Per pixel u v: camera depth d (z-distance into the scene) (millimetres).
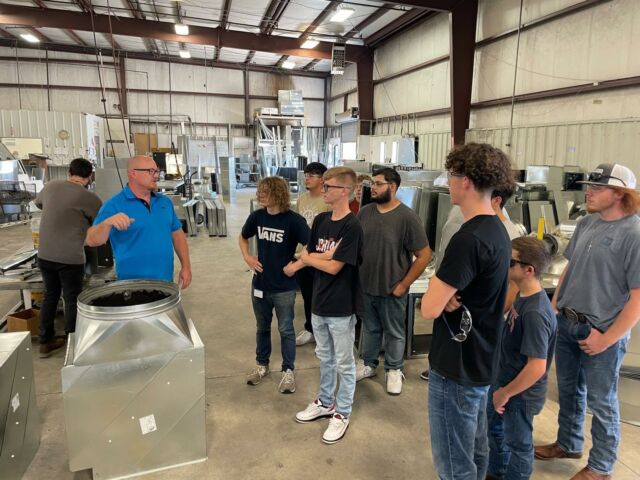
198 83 14570
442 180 3941
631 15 4980
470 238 1192
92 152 11703
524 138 6594
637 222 1717
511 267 1635
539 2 6234
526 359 1678
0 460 1690
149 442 1886
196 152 14727
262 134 14953
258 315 2586
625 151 5113
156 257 2221
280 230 2381
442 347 1318
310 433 2225
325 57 11547
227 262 5797
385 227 2488
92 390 1737
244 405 2465
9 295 4305
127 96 13844
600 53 5387
